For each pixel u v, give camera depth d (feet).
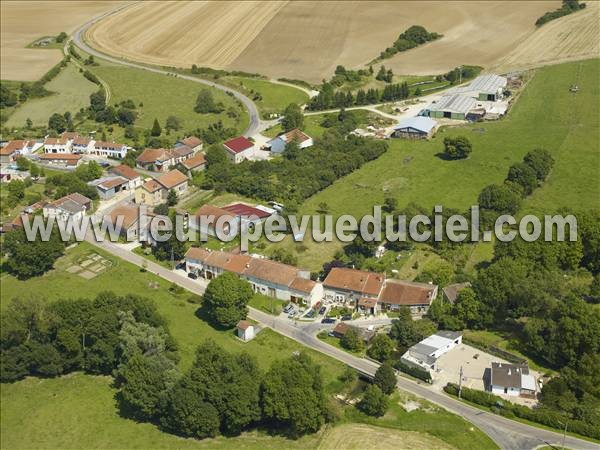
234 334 620.08
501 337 612.29
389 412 524.93
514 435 502.79
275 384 501.97
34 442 491.31
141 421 513.86
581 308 575.38
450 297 645.51
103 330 557.33
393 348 590.14
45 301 588.50
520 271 639.76
